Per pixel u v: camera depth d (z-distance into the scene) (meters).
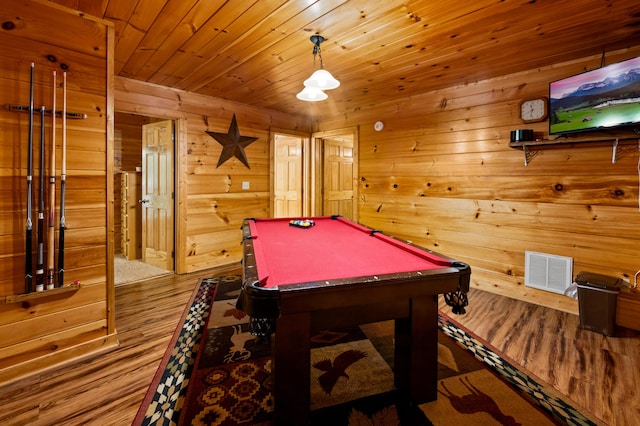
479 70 3.01
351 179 5.98
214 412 1.51
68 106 1.95
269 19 2.11
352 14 2.03
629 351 2.07
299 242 2.21
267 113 4.68
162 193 4.00
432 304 1.55
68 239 1.99
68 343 1.98
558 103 2.60
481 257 3.34
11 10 1.74
